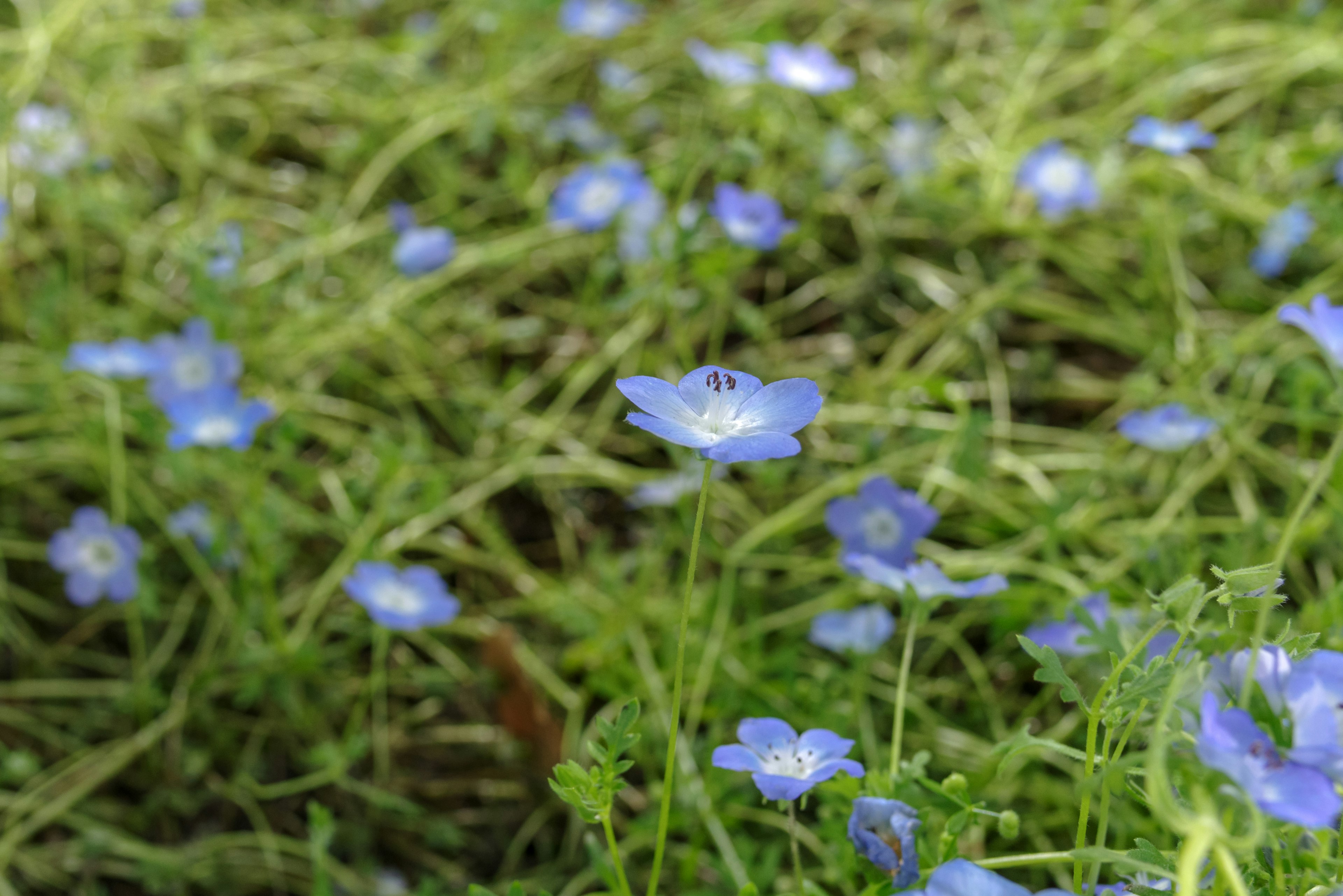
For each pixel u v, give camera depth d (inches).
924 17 38.9
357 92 38.8
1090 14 40.2
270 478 34.5
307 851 31.0
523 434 34.7
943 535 33.7
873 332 36.0
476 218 37.3
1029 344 35.9
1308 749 22.5
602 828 31.1
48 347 34.4
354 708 32.6
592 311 35.9
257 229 37.3
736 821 30.6
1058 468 33.9
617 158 36.1
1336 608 28.8
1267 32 38.2
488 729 32.3
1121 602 31.7
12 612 33.2
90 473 34.1
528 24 39.4
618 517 34.4
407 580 31.8
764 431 25.9
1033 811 30.5
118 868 31.0
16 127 35.5
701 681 31.3
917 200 36.7
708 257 33.2
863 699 31.6
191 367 33.6
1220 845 21.6
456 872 31.3
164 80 38.4
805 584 33.3
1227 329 35.7
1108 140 37.4
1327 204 35.6
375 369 36.0
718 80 36.1
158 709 32.3
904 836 26.6
